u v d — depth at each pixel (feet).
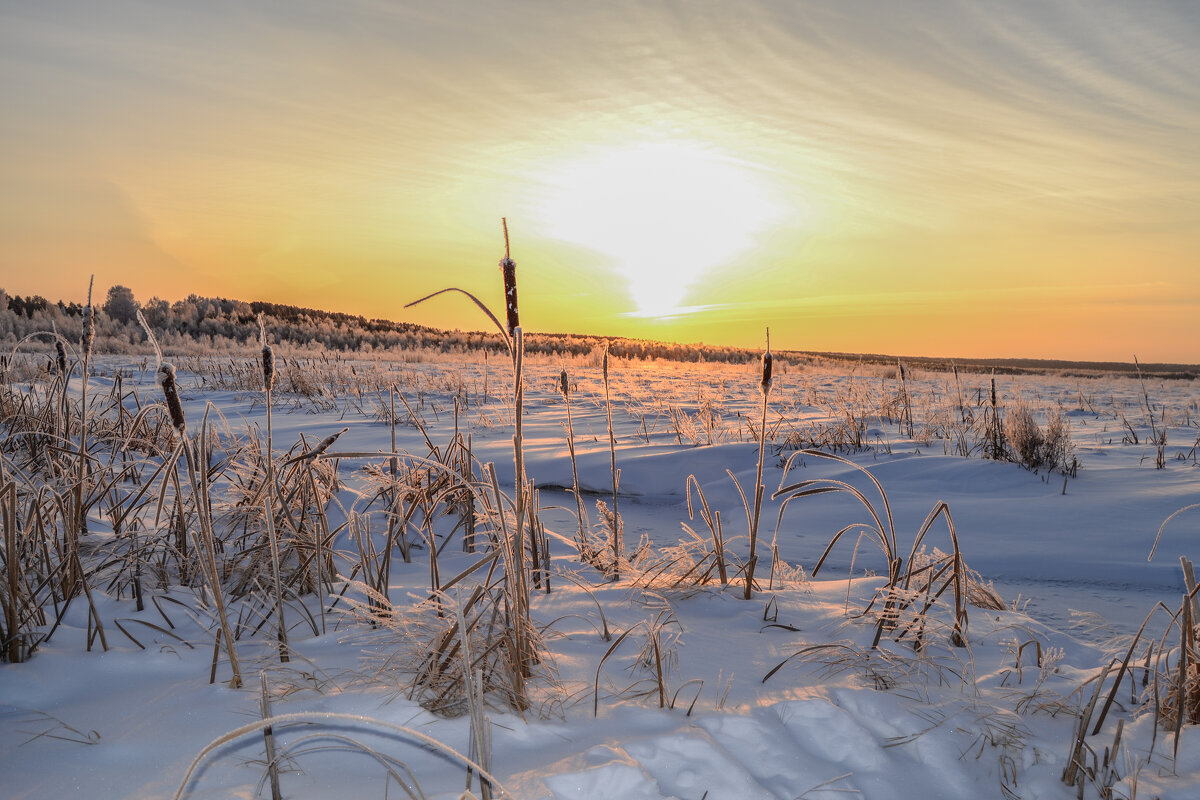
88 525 13.23
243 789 6.21
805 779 6.98
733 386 63.05
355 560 13.57
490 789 5.90
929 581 10.91
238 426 29.73
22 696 7.88
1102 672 7.82
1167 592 14.57
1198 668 8.34
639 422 36.83
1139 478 23.94
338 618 10.55
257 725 4.42
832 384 70.28
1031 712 8.62
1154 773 7.45
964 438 31.94
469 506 14.70
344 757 6.72
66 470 13.25
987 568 16.30
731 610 11.55
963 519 19.93
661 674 8.41
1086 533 18.33
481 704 5.87
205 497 7.95
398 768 6.59
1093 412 45.93
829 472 25.12
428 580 12.50
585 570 13.80
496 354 113.60
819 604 11.94
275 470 11.53
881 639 10.25
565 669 8.96
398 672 8.33
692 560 13.28
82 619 10.09
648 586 12.29
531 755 6.93
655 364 106.22
